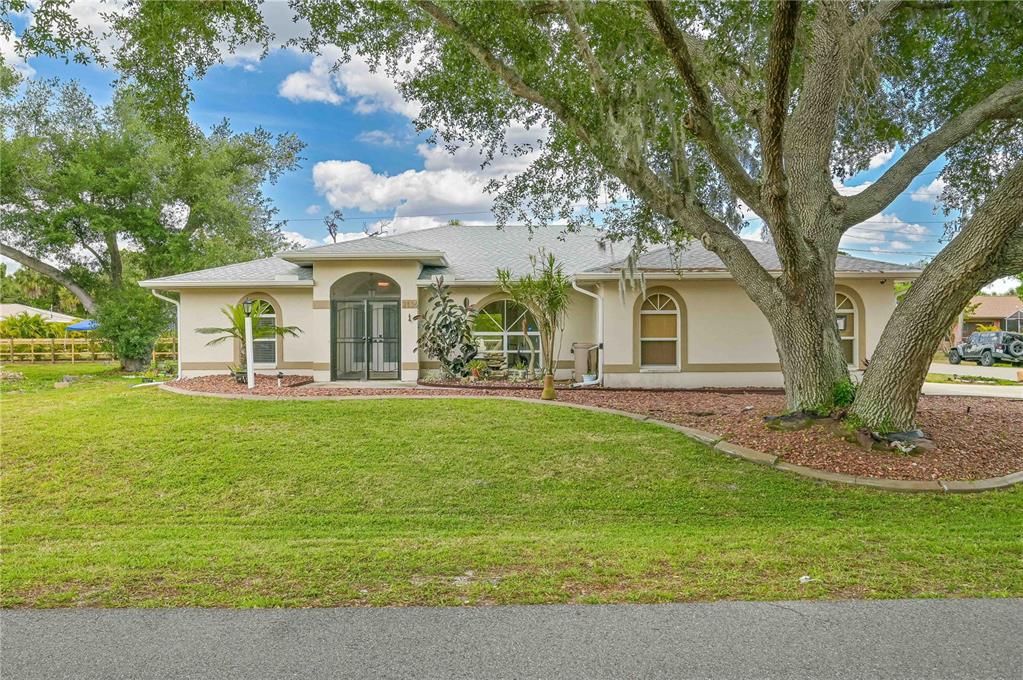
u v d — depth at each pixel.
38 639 3.28
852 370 13.85
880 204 8.77
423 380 14.70
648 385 13.98
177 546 5.16
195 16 8.77
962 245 7.24
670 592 3.86
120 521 6.35
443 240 19.16
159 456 8.11
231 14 8.90
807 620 3.45
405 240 19.00
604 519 6.18
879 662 2.99
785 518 6.08
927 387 16.20
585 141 9.29
